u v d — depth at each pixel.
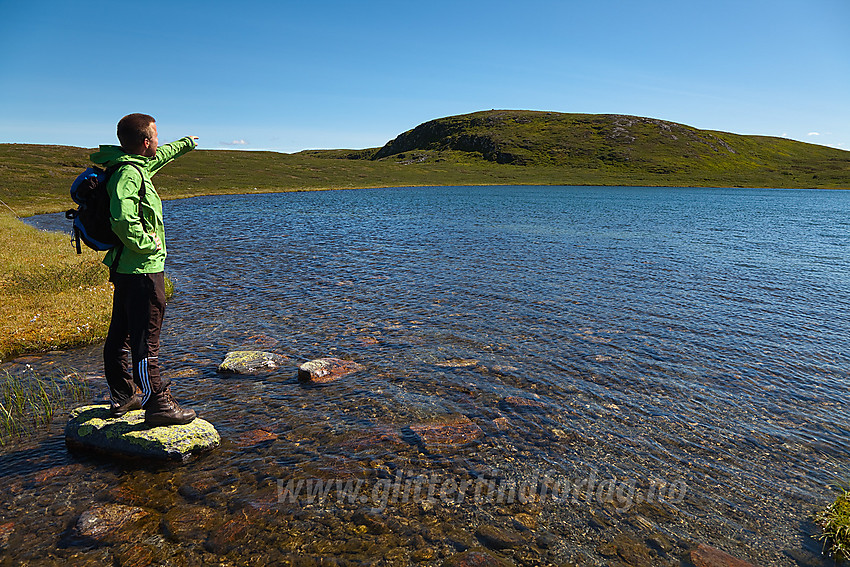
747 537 5.13
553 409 7.91
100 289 14.02
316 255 22.08
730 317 13.22
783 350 10.77
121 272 5.70
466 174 126.75
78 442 6.43
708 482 6.09
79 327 10.82
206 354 9.96
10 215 39.47
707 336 11.65
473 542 4.93
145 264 5.70
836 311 13.89
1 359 9.50
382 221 37.19
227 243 25.53
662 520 5.37
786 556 4.86
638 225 37.03
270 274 17.94
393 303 14.17
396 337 11.26
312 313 13.05
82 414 6.70
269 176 91.75
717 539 5.09
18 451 6.40
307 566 4.54
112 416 6.56
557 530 5.15
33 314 11.54
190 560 4.57
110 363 6.43
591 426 7.41
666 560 4.76
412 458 6.42
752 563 4.75
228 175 88.00
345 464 6.23
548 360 10.01
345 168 116.38
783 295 15.72
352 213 43.50
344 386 8.57
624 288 16.44
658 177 129.38
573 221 39.38
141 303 5.80
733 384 8.98
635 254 23.44
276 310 13.28
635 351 10.59
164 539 4.83
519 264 20.45
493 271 18.94
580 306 14.13
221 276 17.52
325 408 7.75
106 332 10.80
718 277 18.36
